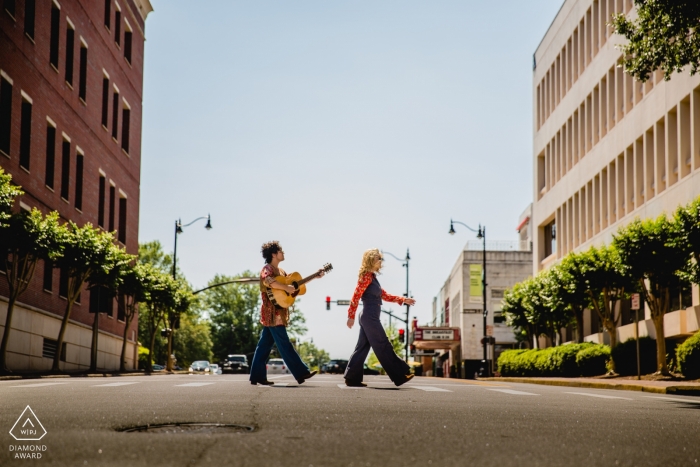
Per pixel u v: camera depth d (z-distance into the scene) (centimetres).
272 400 865
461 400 969
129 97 4928
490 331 5200
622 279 3216
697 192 3091
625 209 3991
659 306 2691
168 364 5338
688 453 510
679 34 1661
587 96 4672
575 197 4903
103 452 447
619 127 4072
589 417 766
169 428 571
